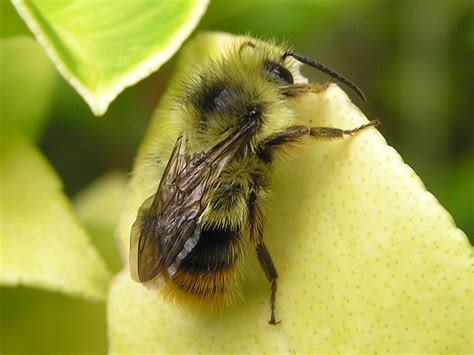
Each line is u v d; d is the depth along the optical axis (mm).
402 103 98
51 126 96
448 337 63
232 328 69
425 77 97
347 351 65
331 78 71
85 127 95
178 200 69
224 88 69
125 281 71
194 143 69
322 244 66
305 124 68
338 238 66
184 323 70
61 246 81
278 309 68
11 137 84
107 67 64
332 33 99
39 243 81
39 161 83
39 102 88
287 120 69
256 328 69
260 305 69
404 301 63
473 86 96
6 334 83
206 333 70
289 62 71
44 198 82
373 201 64
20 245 80
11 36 78
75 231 81
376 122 65
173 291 70
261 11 84
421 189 63
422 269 63
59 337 83
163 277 69
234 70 70
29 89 88
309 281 67
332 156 66
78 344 83
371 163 64
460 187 94
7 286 83
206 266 69
